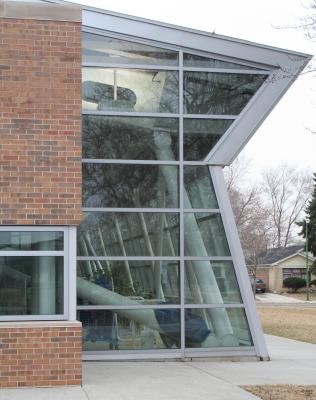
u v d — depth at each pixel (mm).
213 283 13258
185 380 10367
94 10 13375
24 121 10156
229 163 13578
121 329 12883
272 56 13688
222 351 12977
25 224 10016
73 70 10375
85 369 11500
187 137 13570
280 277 72125
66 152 10227
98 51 13508
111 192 13219
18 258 10039
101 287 12945
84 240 13000
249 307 13180
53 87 10289
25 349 9594
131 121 13484
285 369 11836
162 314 13016
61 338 9695
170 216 13352
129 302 12984
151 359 12711
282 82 13664
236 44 13703
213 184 13500
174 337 12961
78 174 10227
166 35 13570
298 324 24531
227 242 13352
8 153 10055
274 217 82562
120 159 13320
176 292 13133
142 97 13578
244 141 13648
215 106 13711
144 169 13398
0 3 10258
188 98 13672
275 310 34750
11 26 10266
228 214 13383
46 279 10062
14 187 10031
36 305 10008
